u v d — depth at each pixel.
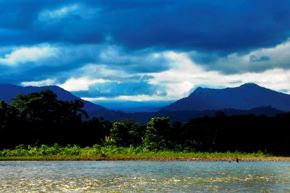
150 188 46.31
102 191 43.50
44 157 119.44
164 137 145.88
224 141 160.38
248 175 66.25
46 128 158.25
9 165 92.38
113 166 90.44
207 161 120.06
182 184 50.88
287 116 168.00
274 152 160.88
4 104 147.25
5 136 144.00
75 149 131.00
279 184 51.19
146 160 119.50
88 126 167.62
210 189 45.34
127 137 148.75
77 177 61.34
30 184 50.62
